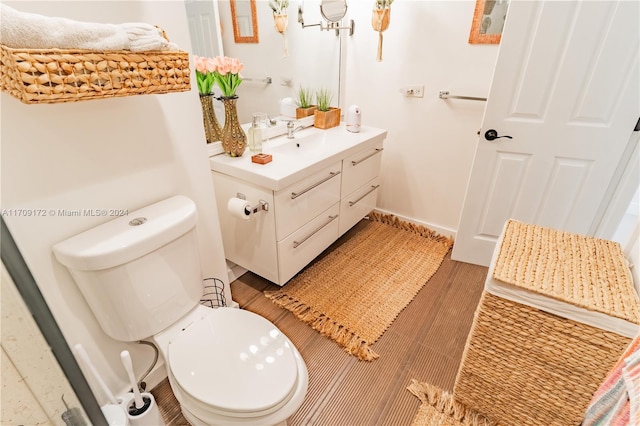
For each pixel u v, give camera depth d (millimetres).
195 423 957
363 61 2268
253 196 1552
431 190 2400
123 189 1066
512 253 1113
